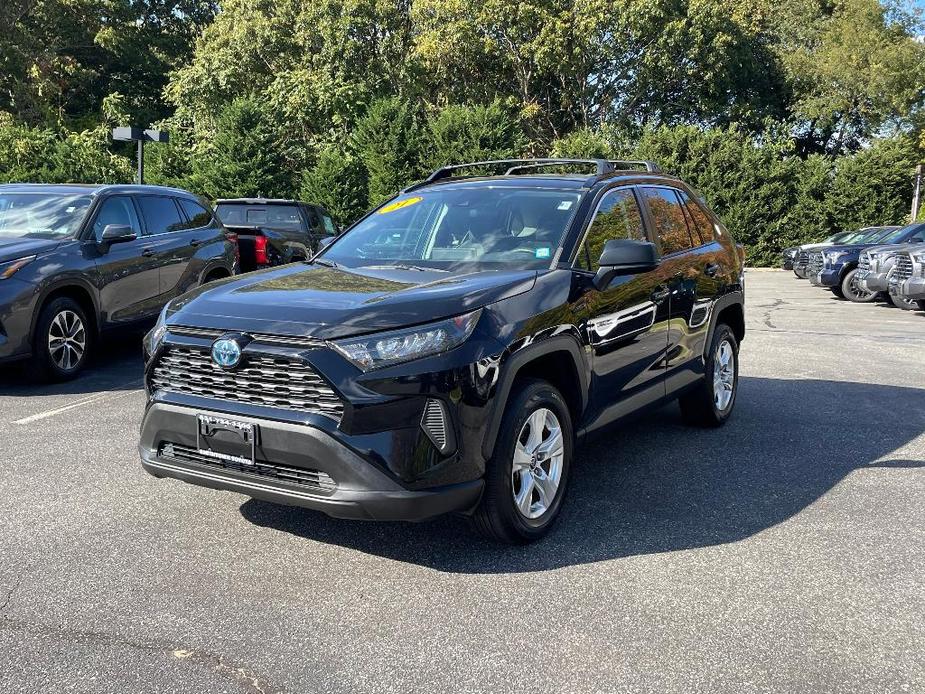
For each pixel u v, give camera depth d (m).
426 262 4.28
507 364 3.44
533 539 3.75
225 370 3.36
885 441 5.64
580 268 4.14
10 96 37.97
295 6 34.41
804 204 29.92
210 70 34.59
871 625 3.03
